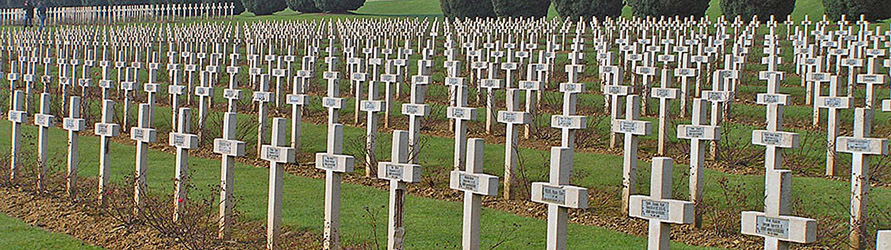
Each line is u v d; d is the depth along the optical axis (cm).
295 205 1180
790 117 1834
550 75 2266
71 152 1204
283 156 937
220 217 1007
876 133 1691
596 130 1677
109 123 1145
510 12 5006
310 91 2359
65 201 1186
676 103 1941
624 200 1142
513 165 1233
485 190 803
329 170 912
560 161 761
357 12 7356
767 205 684
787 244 675
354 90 2292
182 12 7519
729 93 1523
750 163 1442
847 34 2855
